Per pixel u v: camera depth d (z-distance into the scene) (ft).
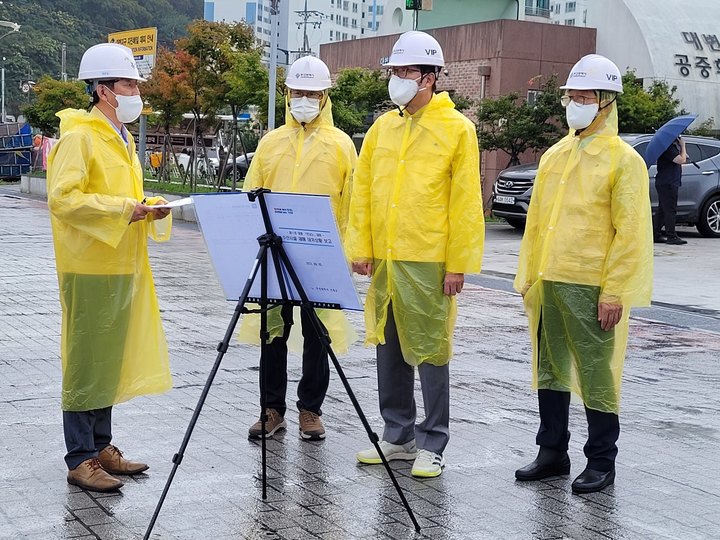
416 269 18.52
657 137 57.57
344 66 101.09
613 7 87.66
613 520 16.53
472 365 27.91
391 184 18.75
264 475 17.33
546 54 84.02
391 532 15.87
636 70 86.43
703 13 90.22
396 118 18.94
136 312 17.76
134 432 20.88
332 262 16.02
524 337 32.09
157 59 82.79
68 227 17.15
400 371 19.38
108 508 16.65
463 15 110.11
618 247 17.46
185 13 297.74
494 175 81.35
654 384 26.23
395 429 19.52
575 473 18.94
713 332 33.81
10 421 21.42
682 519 16.61
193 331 31.60
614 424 18.07
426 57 18.35
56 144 17.12
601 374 17.84
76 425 17.53
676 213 61.26
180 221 72.08
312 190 21.04
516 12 109.09
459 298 39.78
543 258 18.08
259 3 258.16
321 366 20.58
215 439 20.54
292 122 21.57
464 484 18.22
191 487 17.75
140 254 17.79
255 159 21.81
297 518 16.39
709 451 20.40
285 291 16.63
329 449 20.13
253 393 24.21
